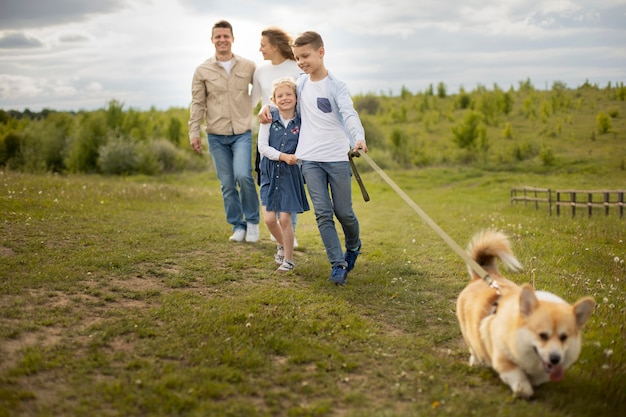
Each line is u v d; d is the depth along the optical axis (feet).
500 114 245.65
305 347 14.84
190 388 12.27
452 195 93.56
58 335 14.90
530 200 63.41
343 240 32.76
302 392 12.56
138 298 18.54
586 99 238.07
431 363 14.14
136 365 13.30
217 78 27.78
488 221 42.57
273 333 15.56
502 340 12.25
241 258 24.80
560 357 11.16
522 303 11.76
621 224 41.98
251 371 13.41
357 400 12.17
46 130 148.05
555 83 268.82
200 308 17.66
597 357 14.28
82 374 12.74
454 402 12.09
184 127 222.07
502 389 12.78
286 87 21.59
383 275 22.93
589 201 52.75
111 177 133.49
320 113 20.76
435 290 21.27
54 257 22.18
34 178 52.01
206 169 157.28
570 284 21.26
